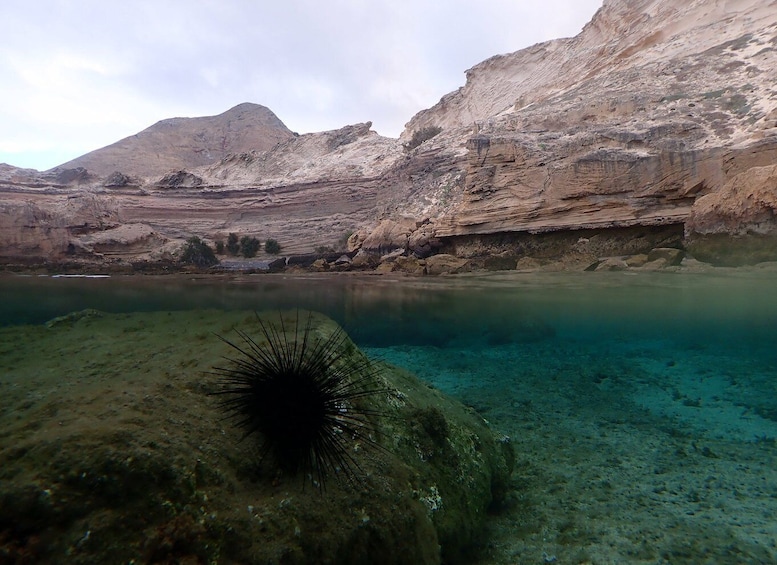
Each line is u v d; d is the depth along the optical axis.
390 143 64.81
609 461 5.96
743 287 14.80
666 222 21.22
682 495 4.76
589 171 23.52
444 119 59.78
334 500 2.44
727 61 27.83
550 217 25.20
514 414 8.67
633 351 22.11
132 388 2.52
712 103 24.06
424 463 3.57
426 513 2.97
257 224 54.19
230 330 3.95
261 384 2.43
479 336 25.09
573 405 9.48
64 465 1.80
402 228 35.34
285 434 2.38
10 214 41.62
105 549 1.68
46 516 1.66
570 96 34.62
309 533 2.21
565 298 18.73
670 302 17.75
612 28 43.41
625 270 19.16
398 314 22.69
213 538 1.94
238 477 2.24
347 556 2.31
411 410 4.02
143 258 44.88
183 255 44.44
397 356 17.70
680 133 22.47
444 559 3.17
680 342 27.28
